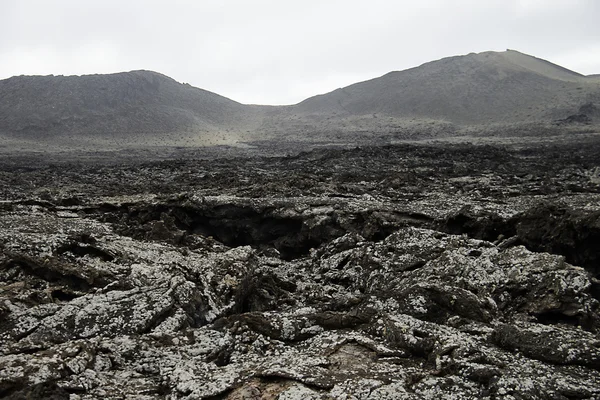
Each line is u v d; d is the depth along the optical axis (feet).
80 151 252.83
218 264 42.83
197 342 30.42
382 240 51.75
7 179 110.01
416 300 34.17
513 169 117.80
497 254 39.88
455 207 62.39
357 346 29.04
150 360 28.14
